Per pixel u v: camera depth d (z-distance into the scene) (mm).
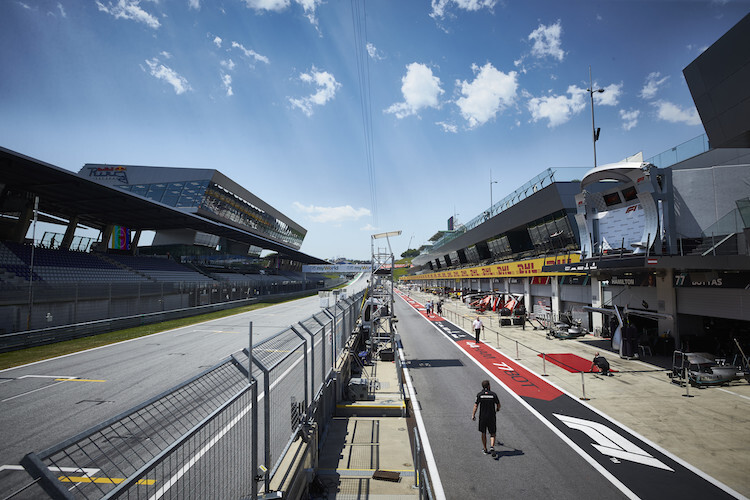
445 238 62594
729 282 13156
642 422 9109
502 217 35375
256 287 51969
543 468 7047
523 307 31703
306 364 6625
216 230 49781
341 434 8617
